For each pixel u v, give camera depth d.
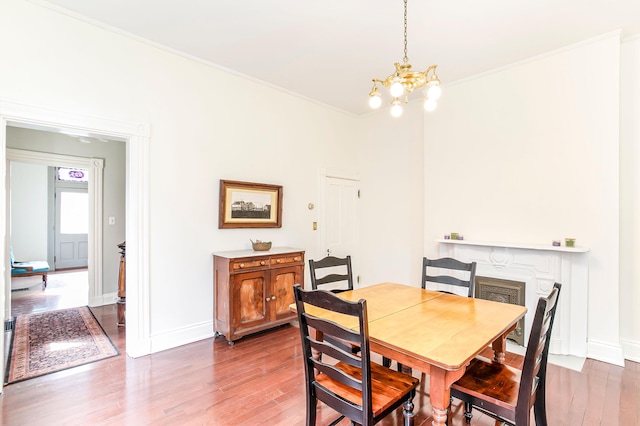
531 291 3.16
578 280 2.95
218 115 3.46
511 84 3.41
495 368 1.80
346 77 3.72
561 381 2.51
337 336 1.45
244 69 3.52
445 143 3.93
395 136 4.72
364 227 5.09
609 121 2.85
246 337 3.37
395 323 1.76
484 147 3.61
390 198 4.78
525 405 1.41
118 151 4.73
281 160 4.07
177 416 2.04
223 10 2.51
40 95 2.43
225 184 3.46
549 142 3.17
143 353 2.91
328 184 4.69
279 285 3.54
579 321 2.96
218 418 2.03
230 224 3.52
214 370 2.65
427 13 2.52
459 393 1.64
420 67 3.45
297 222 4.28
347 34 2.83
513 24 2.67
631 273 2.90
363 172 5.12
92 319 3.90
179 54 3.14
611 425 1.97
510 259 3.29
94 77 2.67
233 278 3.17
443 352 1.40
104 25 2.70
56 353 2.93
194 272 3.28
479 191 3.64
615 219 2.83
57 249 7.40
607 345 2.86
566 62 3.06
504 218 3.46
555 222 3.13
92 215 4.48
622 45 2.93
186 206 3.22
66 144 4.27
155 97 3.01
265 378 2.53
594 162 2.93
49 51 2.47
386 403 1.49
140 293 2.90
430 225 4.05
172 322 3.12
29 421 1.97
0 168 2.28
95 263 4.48
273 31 2.79
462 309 2.02
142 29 2.77
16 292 5.34
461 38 2.89
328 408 2.15
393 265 4.73
